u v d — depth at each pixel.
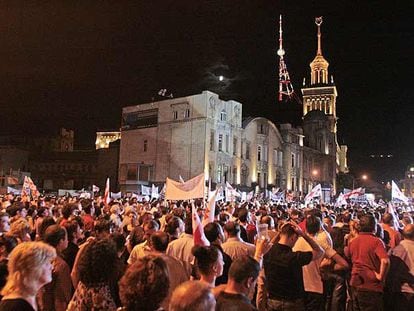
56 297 6.28
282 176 79.81
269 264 6.98
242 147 69.81
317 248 7.01
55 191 79.94
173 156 63.81
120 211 17.28
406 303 8.45
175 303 3.24
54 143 102.06
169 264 6.66
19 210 12.76
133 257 8.25
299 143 87.62
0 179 73.50
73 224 7.96
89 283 5.04
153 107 67.94
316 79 119.06
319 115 99.31
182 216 13.35
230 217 14.23
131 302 3.70
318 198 52.66
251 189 69.62
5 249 6.79
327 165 98.50
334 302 9.97
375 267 8.27
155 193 40.00
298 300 6.79
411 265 8.48
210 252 5.45
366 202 51.38
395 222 12.82
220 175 63.19
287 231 7.05
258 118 73.56
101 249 5.08
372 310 8.15
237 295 4.87
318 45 121.62
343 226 12.78
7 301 4.29
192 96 63.00
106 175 76.62
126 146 70.56
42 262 4.52
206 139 60.53
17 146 97.00
